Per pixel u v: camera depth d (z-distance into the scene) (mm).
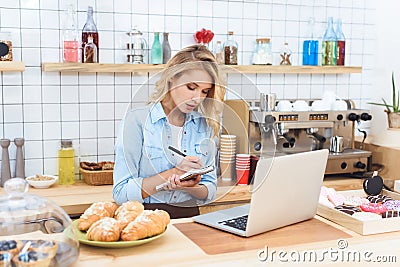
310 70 3766
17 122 3254
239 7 3713
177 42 3572
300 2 3885
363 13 4090
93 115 3420
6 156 3135
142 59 3373
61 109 3340
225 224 1880
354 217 1891
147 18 3480
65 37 3209
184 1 3564
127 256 1574
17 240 1388
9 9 3168
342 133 3703
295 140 3568
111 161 3471
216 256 1591
